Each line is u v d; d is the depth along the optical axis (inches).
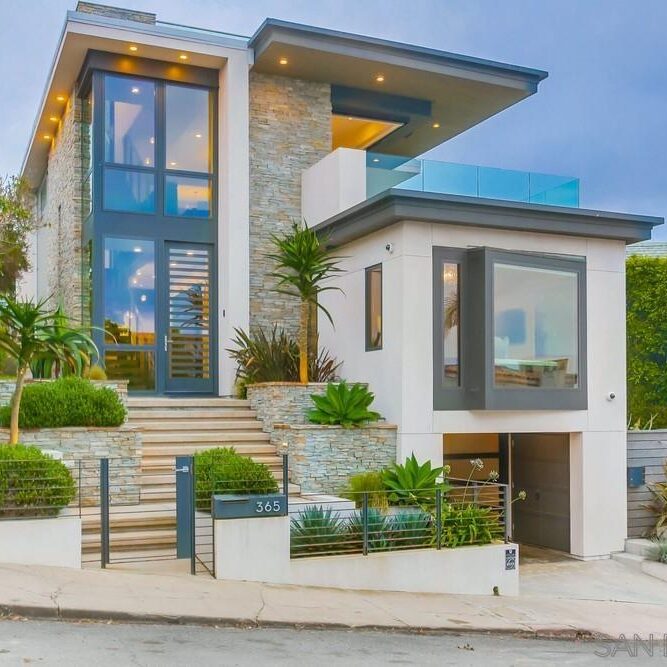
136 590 311.3
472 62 676.1
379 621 318.0
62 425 434.6
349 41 628.4
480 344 504.7
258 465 400.8
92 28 587.5
